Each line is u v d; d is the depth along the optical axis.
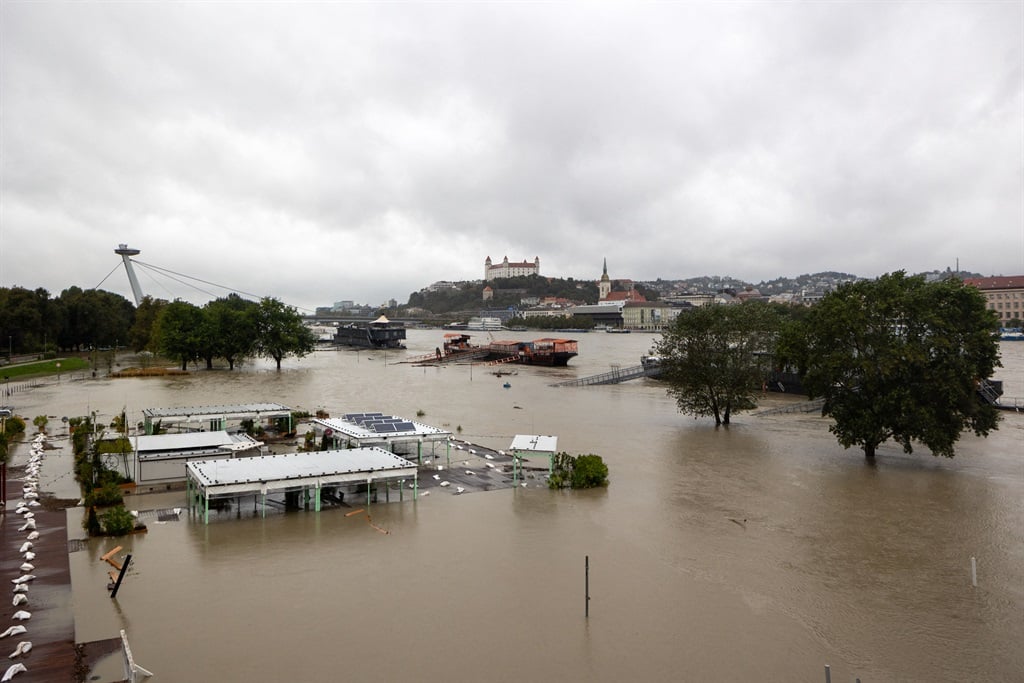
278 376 163.00
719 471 62.72
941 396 60.88
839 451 72.25
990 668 28.55
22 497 51.12
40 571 36.66
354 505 50.06
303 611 32.69
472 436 81.31
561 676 27.42
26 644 27.95
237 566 38.16
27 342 192.12
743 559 40.16
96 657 27.78
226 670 27.28
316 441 73.88
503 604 33.75
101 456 59.69
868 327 65.38
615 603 34.03
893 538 43.97
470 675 27.34
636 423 91.88
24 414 99.00
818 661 28.92
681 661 28.70
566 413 101.38
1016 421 90.75
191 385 140.62
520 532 44.50
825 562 39.81
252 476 46.69
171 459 55.78
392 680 26.86
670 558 40.25
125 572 36.66
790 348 71.69
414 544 42.03
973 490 55.69
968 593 35.69
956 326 61.69
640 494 54.34
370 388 136.25
